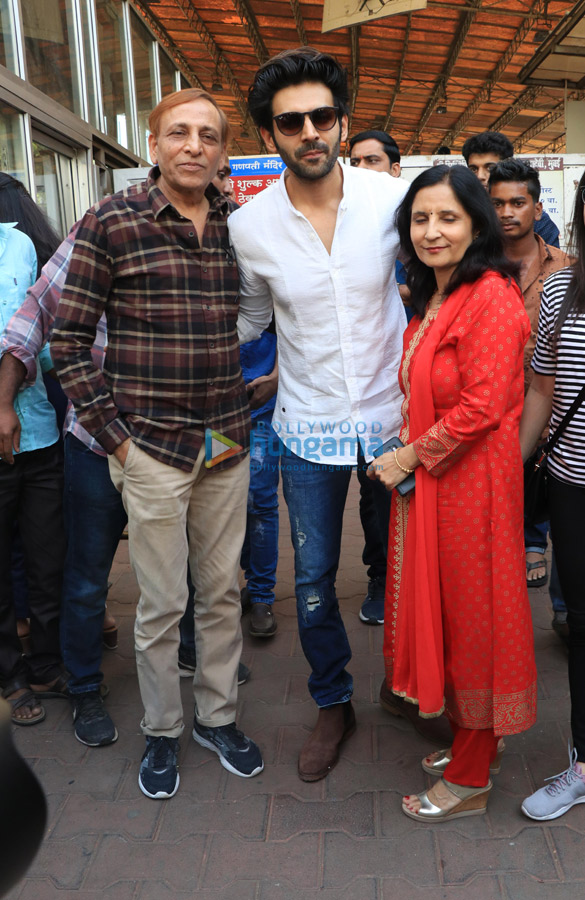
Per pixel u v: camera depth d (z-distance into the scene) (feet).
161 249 7.16
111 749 8.64
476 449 6.63
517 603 6.73
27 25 15.33
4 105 14.06
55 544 9.43
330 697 8.23
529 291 10.78
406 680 7.21
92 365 7.34
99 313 7.32
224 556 7.98
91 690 9.01
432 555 6.78
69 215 18.24
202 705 8.30
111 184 20.61
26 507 9.32
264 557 11.06
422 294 7.27
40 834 2.66
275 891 6.52
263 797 7.70
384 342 7.84
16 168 14.60
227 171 10.12
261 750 8.47
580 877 6.53
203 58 45.91
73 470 8.48
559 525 7.17
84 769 8.29
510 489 6.68
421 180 6.64
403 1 21.45
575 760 7.34
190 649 10.05
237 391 7.89
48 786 8.00
